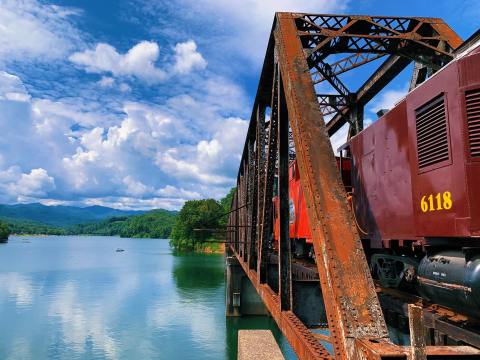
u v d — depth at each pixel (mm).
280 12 8195
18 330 23938
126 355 19797
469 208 4492
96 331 23875
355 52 10852
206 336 22781
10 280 43969
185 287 39375
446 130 4957
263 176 11164
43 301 32188
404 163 6754
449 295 4754
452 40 10039
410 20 10570
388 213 7406
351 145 9562
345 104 15773
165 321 26016
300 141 4988
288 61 6434
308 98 5602
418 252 7047
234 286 27125
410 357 2473
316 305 6746
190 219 97562
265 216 9492
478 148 4504
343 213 4113
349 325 3197
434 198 5207
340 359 3248
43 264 63000
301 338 5121
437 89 5188
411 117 5898
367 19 10289
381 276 8016
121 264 63188
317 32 9977
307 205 4500
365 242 9164
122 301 32312
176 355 19719
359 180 8969
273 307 7598
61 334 23234
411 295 6645
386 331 3164
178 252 96625
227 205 120625
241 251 21469
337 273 3588
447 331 4578
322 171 4539
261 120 11641
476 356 2555
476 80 4594
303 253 14734
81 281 43500
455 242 5012
